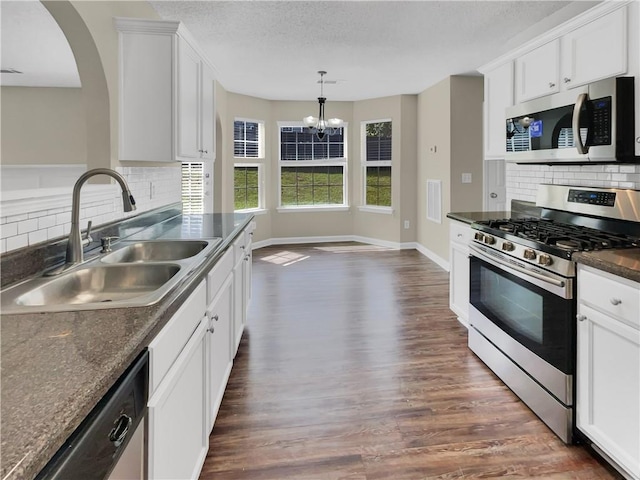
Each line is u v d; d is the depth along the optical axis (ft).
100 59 7.23
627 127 6.89
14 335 3.18
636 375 5.07
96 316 3.59
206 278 5.74
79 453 2.27
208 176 19.39
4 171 11.16
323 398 7.70
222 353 7.12
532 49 9.31
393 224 23.11
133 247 7.25
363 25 11.83
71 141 12.86
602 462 5.94
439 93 19.01
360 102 24.07
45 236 5.45
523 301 7.38
